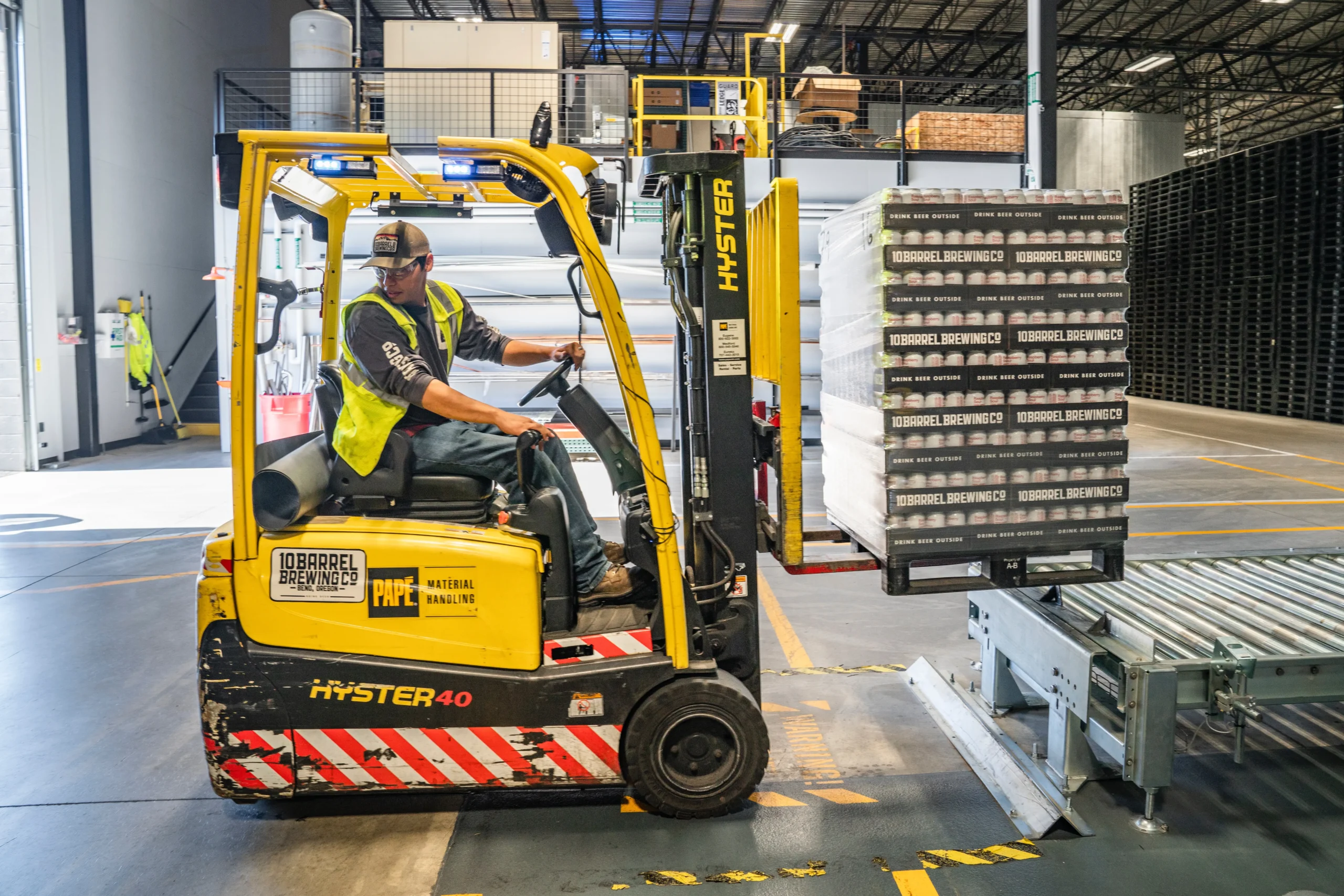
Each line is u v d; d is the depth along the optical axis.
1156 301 18.33
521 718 2.77
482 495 2.95
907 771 3.22
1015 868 2.60
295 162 2.75
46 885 2.61
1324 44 21.55
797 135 11.37
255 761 2.77
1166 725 2.68
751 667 3.09
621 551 3.30
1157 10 19.81
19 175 10.53
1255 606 3.38
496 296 10.42
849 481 3.24
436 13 19.98
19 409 10.56
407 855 2.72
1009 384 2.83
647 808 2.97
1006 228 2.78
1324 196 13.80
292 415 8.69
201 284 15.05
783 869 2.61
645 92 12.55
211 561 2.72
